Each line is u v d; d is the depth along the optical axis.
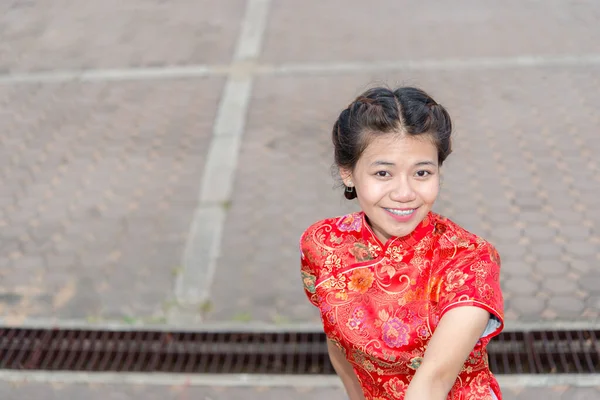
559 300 3.66
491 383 1.60
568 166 4.78
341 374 1.88
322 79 6.17
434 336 1.39
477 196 4.53
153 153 5.25
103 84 6.32
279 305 3.76
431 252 1.46
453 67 6.20
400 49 6.57
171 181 4.91
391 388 1.57
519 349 3.39
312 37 6.93
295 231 4.35
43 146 5.42
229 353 3.50
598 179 4.62
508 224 4.25
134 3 7.98
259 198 4.68
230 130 5.49
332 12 7.44
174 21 7.46
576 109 5.46
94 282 4.01
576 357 3.33
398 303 1.48
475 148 5.04
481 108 5.55
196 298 3.84
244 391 3.29
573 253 3.98
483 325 1.37
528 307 3.62
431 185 1.41
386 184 1.41
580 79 5.88
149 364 3.48
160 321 3.70
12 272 4.12
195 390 3.31
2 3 8.10
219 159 5.13
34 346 3.61
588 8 7.09
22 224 4.55
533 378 3.23
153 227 4.45
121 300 3.86
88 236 4.40
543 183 4.62
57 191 4.87
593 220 4.24
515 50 6.41
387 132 1.37
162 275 4.03
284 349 3.49
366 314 1.51
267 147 5.24
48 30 7.41
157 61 6.67
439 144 1.39
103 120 5.74
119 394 3.31
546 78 5.92
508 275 3.85
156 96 6.06
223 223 4.45
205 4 7.84
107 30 7.34
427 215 1.48
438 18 7.12
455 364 1.36
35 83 6.39
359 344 1.52
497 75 6.02
